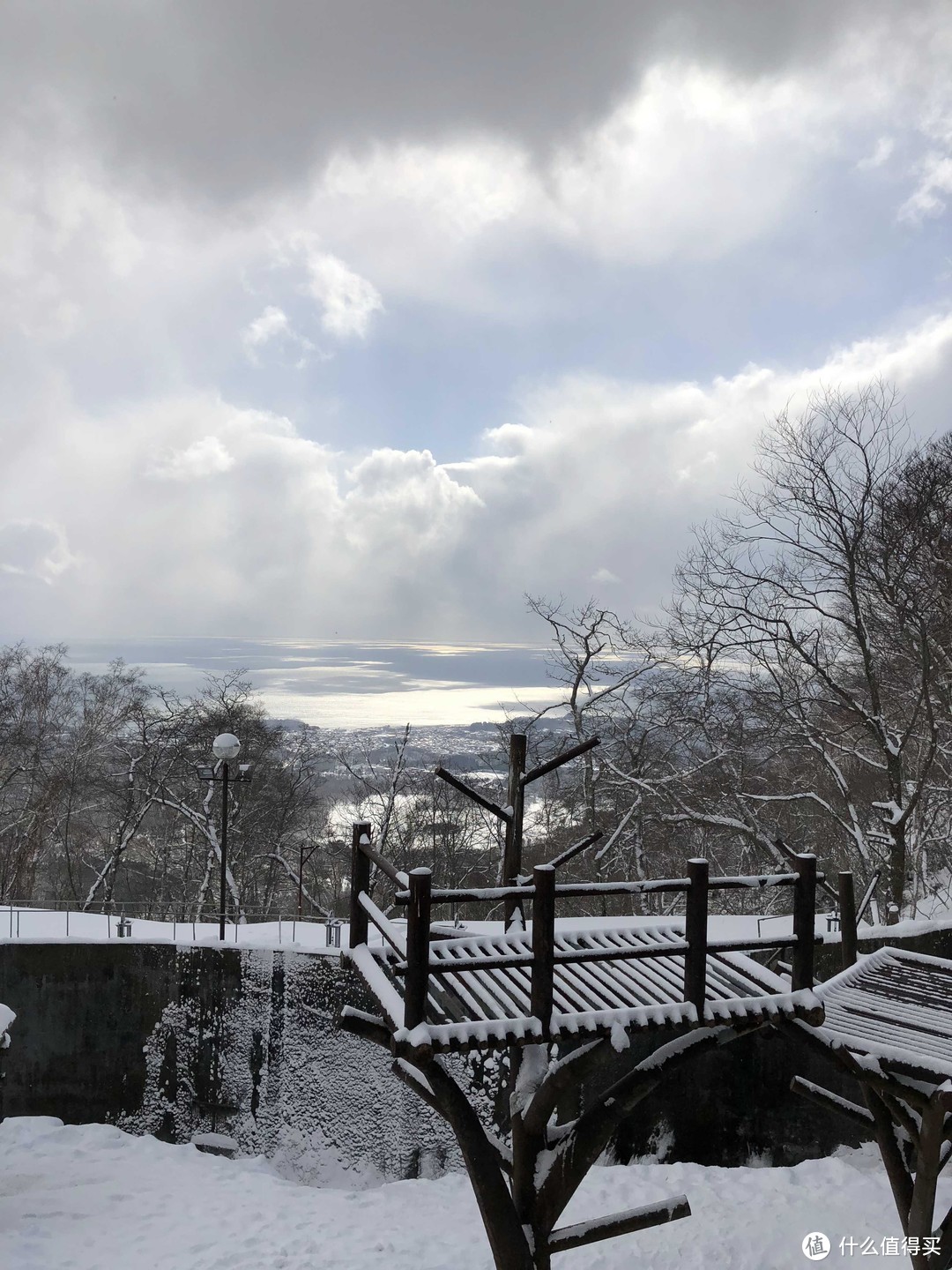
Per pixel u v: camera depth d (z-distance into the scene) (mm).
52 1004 13430
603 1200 10312
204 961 13219
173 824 31891
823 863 23266
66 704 34000
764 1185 10562
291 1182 12234
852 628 19000
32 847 31891
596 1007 5309
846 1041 5410
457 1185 11398
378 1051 12375
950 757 19766
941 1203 9586
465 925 15305
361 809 31203
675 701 21828
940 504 19203
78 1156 12305
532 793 27969
